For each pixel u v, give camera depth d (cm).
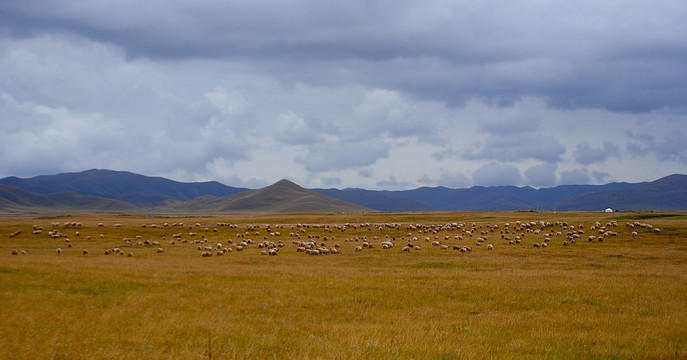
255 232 9000
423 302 2933
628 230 7950
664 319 2520
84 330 1956
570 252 5866
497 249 6181
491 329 2281
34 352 1639
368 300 2955
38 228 9306
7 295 2542
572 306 2842
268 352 1781
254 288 3203
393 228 9731
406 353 1820
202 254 5469
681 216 11775
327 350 1808
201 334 2011
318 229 9638
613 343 2062
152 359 1639
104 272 3494
